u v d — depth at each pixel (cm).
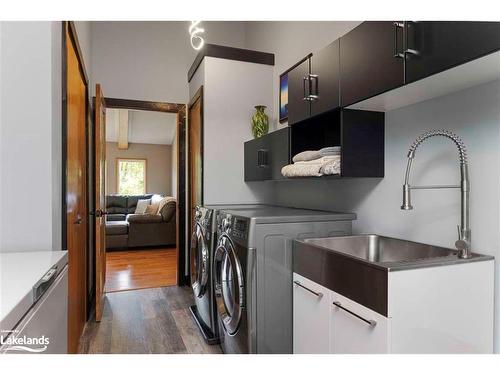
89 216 317
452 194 150
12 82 142
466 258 131
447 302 126
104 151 340
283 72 317
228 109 322
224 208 271
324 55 185
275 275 187
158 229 608
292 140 229
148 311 308
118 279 412
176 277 412
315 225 198
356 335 133
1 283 92
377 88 145
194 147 368
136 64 386
